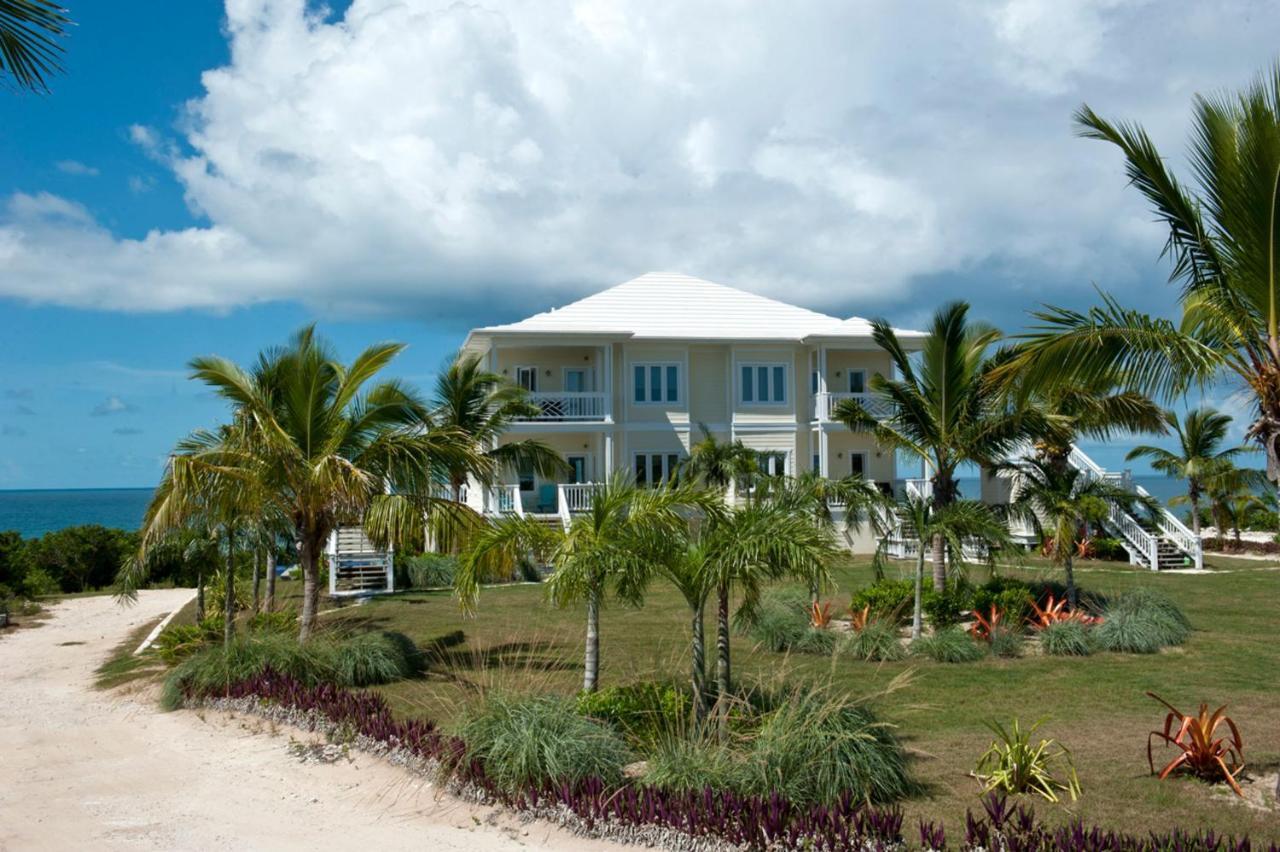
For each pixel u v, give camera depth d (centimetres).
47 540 3550
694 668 1007
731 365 3550
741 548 963
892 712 1180
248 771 1020
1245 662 1495
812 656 1577
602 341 3344
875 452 3631
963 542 1894
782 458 3541
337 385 1625
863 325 3700
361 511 1523
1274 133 824
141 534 1547
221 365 1540
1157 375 956
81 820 871
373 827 844
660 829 776
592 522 1073
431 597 2394
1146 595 1827
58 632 2367
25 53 609
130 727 1248
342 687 1374
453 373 2906
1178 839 664
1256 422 888
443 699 1194
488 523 1309
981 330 1917
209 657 1388
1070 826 765
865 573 2666
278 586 2772
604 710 1011
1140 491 3222
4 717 1335
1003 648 1567
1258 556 3384
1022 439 1944
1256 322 914
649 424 3481
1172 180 924
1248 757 966
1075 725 1124
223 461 1502
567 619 1984
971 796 862
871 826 724
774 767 838
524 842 801
